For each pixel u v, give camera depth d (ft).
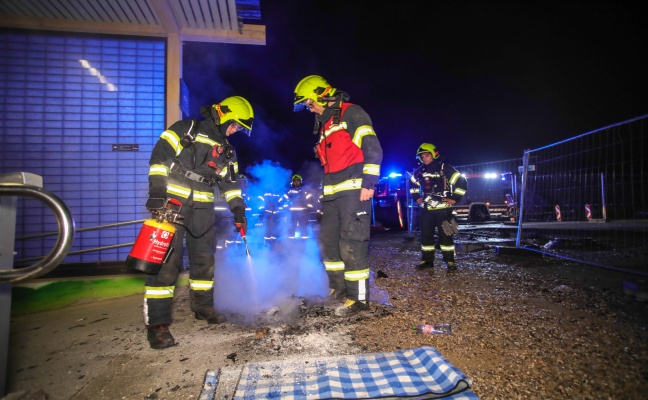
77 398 7.00
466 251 25.09
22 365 8.56
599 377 7.18
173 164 10.28
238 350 8.87
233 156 11.61
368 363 7.73
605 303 12.04
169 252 9.23
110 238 17.04
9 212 5.83
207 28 18.48
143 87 17.61
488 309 11.53
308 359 7.99
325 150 11.94
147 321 9.26
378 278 16.52
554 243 25.46
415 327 9.87
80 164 16.96
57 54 16.96
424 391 6.57
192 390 7.14
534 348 8.54
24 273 4.97
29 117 16.66
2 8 15.74
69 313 12.75
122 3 15.58
